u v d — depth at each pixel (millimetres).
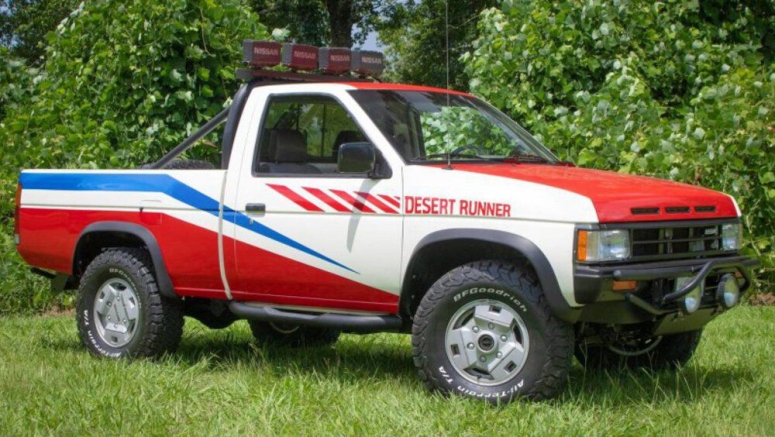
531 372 5336
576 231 5129
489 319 5434
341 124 6172
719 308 5688
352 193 5859
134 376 6121
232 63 10867
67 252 7152
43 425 5012
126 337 6918
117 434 4883
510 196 5340
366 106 6059
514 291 5352
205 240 6457
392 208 5711
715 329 7988
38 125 10977
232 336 8016
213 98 10883
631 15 11117
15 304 10039
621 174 6152
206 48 10602
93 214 6984
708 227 5691
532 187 5348
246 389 5680
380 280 5781
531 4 11484
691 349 6277
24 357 6938
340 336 8180
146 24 10430
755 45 11820
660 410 5262
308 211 6012
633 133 10195
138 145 10547
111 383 5887
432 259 5809
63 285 7508
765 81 10461
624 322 5348
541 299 5312
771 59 12156
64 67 11281
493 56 11516
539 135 10672
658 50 11227
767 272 10094
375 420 5047
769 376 6203
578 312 5223
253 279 6301
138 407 5254
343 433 4871
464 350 5496
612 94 10312
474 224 5430
